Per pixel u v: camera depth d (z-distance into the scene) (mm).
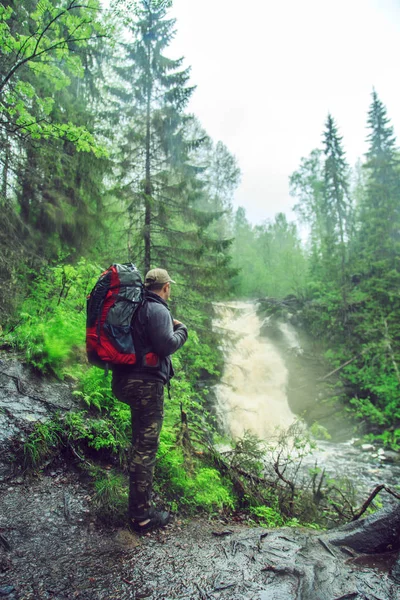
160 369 2678
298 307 24844
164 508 3104
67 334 4543
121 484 3100
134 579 2180
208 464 4051
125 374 2609
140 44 11797
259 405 15617
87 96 12820
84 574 2168
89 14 5246
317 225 42125
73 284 5801
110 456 3398
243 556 2504
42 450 3107
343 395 17172
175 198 11758
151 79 11836
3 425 3184
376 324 20375
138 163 11672
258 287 37875
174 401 4898
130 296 2611
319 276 27641
